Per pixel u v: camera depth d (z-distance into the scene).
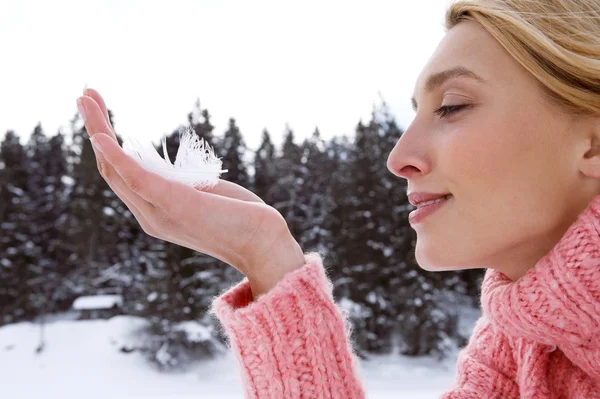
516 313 0.46
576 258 0.44
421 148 0.49
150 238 8.69
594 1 0.48
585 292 0.43
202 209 0.50
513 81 0.47
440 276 7.39
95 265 8.67
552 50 0.46
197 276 7.46
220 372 6.84
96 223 8.77
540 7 0.48
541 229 0.47
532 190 0.46
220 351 7.12
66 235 8.77
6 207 8.63
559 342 0.46
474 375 0.56
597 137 0.46
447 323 7.03
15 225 8.59
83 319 8.18
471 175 0.47
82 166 8.97
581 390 0.48
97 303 8.12
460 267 0.50
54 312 8.38
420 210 0.50
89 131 0.48
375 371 6.46
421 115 0.51
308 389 0.48
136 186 0.48
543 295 0.45
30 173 9.23
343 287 7.34
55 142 9.69
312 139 9.04
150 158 0.52
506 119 0.47
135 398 6.07
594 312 0.43
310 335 0.49
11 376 6.65
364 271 7.37
